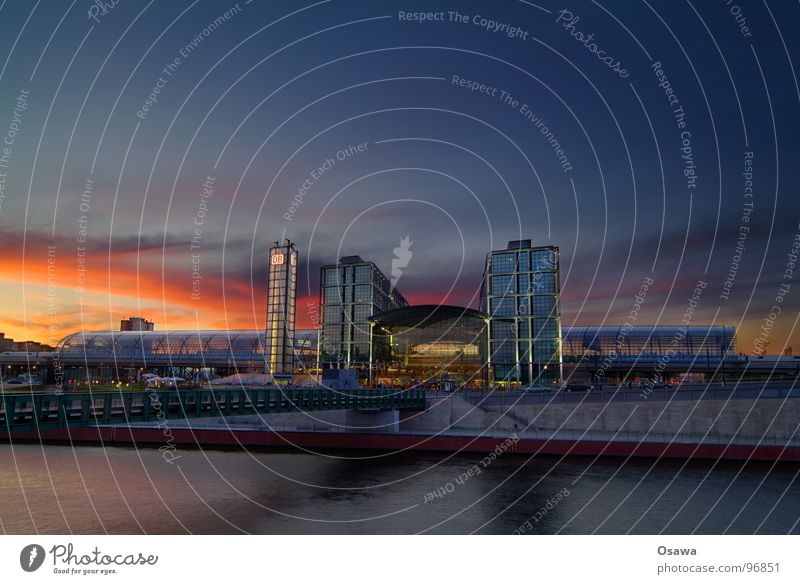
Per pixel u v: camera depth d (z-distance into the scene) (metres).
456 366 121.19
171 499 38.12
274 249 123.00
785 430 66.69
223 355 136.75
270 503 38.00
